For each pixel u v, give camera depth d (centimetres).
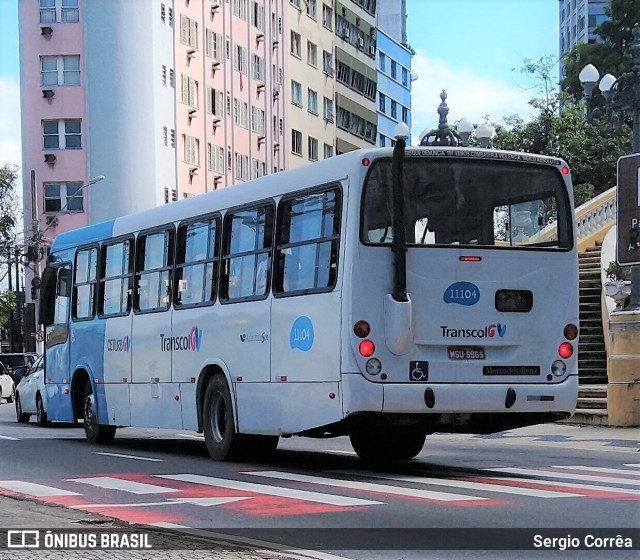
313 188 1584
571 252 1588
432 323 1509
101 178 6238
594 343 3075
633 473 1545
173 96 7506
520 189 1575
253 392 1700
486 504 1214
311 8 9506
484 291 1535
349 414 1486
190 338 1886
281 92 9000
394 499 1266
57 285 2420
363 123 10550
